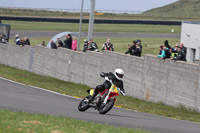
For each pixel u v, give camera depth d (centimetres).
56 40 11962
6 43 13150
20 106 4334
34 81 8294
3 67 11756
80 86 8700
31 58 11206
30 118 3238
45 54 10512
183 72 6238
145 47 16262
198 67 5903
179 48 6444
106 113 4500
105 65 8300
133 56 7544
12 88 6662
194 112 5928
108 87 4009
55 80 9538
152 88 7006
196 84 5941
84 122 3325
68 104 5178
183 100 6225
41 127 2866
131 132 3050
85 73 8931
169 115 5247
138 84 7388
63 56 9725
